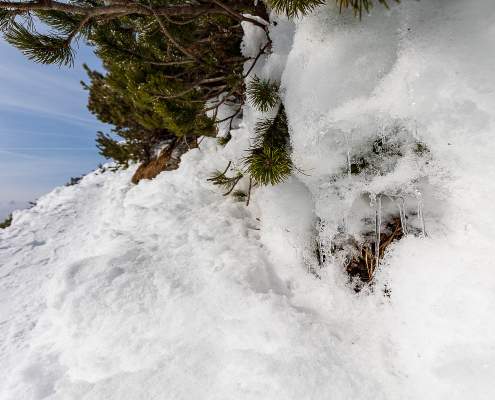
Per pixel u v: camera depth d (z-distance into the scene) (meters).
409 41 1.38
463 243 1.36
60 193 9.26
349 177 1.73
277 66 2.30
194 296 2.19
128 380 1.85
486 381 1.16
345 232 1.94
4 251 5.97
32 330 3.30
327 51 1.67
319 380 1.50
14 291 4.45
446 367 1.27
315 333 1.71
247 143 2.78
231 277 2.17
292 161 2.04
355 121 1.65
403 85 1.39
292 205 2.31
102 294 2.34
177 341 1.97
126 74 2.75
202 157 4.54
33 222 7.36
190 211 3.40
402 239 1.67
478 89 1.19
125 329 2.12
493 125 1.18
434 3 1.37
